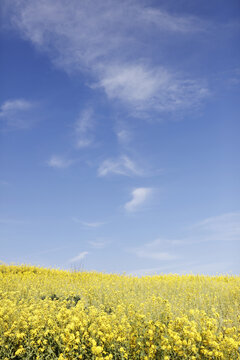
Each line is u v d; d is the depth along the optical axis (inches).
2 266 617.6
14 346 222.8
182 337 215.8
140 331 238.1
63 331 230.4
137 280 525.0
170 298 370.0
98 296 365.1
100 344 225.3
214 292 392.8
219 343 210.4
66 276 579.5
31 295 371.2
